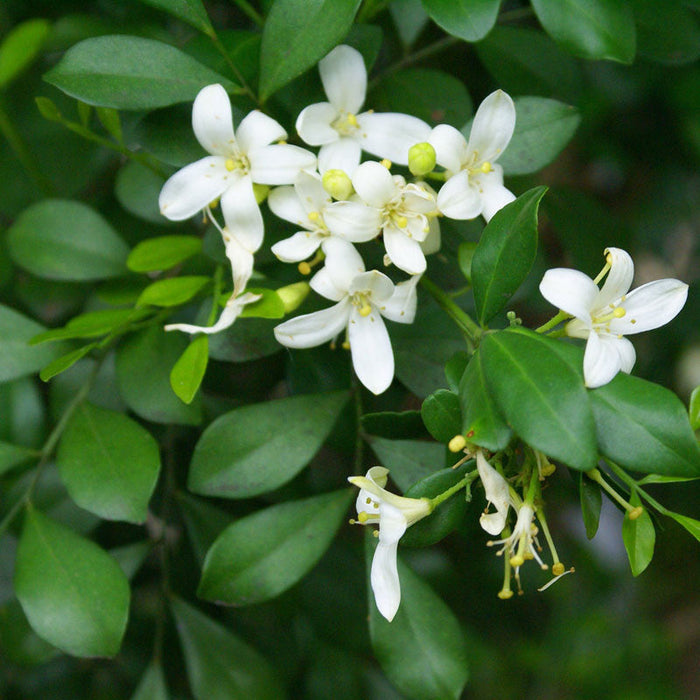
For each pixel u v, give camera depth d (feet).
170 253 1.65
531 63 1.73
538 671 2.12
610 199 2.09
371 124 1.59
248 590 1.59
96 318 1.62
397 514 1.49
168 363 1.63
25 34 1.70
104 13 1.78
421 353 1.65
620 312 1.51
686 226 2.10
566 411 1.45
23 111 1.78
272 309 1.55
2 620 1.72
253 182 1.56
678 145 1.99
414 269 1.53
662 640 2.24
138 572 1.82
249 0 1.79
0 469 1.64
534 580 2.13
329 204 1.53
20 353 1.64
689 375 2.08
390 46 1.80
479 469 1.49
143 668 1.83
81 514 1.74
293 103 1.62
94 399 1.72
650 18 1.67
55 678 1.90
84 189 1.82
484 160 1.56
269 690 1.69
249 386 1.75
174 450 1.76
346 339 1.62
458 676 1.59
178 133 1.59
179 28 1.78
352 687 1.82
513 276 1.51
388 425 1.57
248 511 1.75
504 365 1.48
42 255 1.69
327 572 1.80
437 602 1.61
